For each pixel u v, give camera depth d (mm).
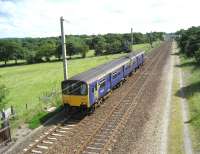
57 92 31297
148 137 17172
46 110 24047
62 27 22875
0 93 20188
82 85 21609
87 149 15805
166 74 40156
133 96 27969
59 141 17047
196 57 44250
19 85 43312
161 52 82188
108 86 27516
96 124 19953
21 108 26562
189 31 70125
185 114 21438
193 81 32625
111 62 35344
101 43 100250
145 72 43938
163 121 19969
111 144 16250
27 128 19766
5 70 74312
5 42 96125
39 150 16016
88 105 21766
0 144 16656
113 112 22766
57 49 93438
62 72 56156
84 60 81625
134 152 15180
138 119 20656
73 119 21547
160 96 27312
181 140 16469
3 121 17250
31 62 96125
